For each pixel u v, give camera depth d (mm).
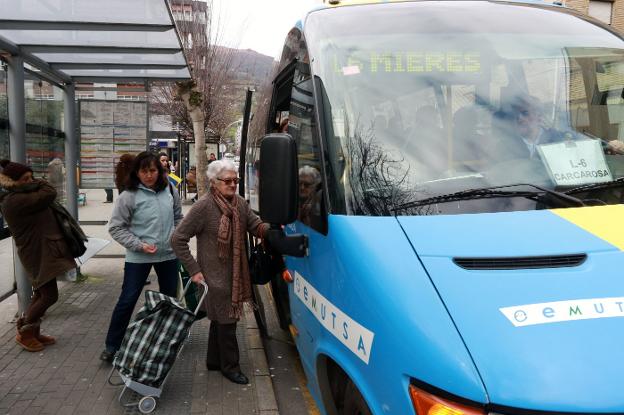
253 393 4480
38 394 4398
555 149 3037
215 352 4871
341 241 2773
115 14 5137
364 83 3242
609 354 1953
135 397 4355
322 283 3037
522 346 1995
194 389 4547
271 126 5383
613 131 3229
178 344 4188
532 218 2666
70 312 6512
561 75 3352
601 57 3453
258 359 5191
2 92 5867
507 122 3133
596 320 2062
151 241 4961
